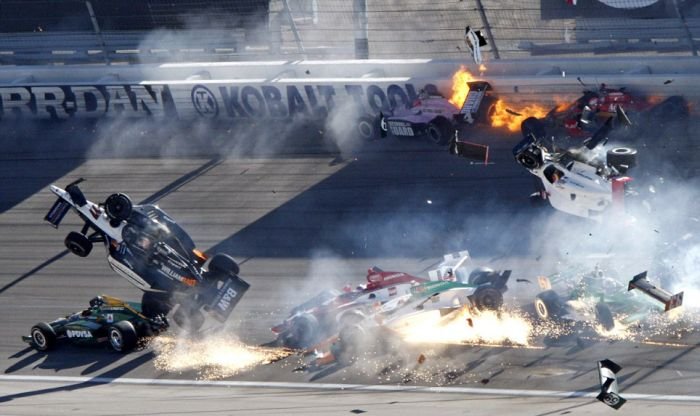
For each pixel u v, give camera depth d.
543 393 46.47
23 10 126.12
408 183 82.25
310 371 52.44
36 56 125.38
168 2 122.12
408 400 46.47
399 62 102.38
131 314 59.03
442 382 49.03
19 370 56.81
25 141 103.12
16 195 89.44
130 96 106.44
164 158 94.69
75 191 61.16
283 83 100.19
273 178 86.88
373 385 49.50
